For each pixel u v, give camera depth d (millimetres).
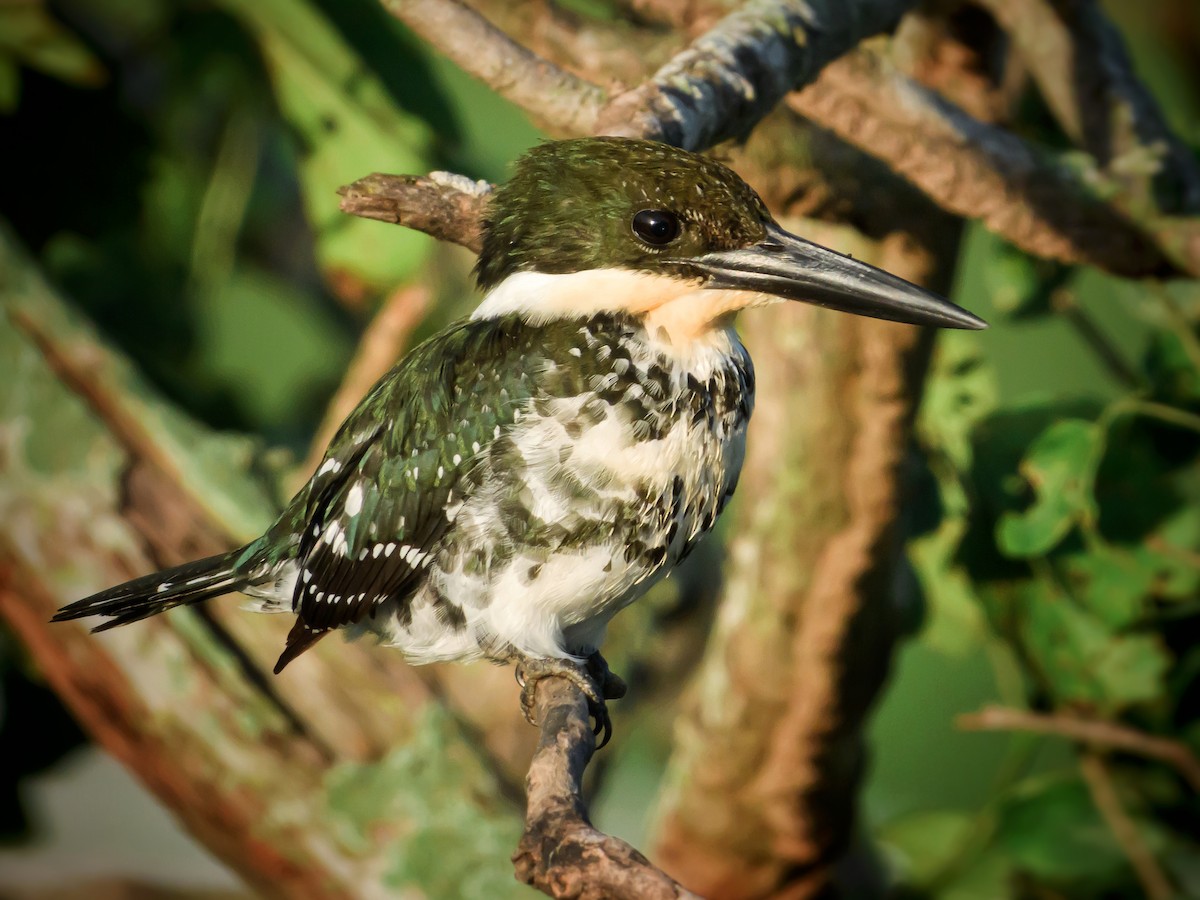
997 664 3936
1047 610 3898
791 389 3869
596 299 3766
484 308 3777
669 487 3764
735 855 3928
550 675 3766
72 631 3883
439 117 3934
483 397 3764
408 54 3932
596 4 3910
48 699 3965
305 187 3922
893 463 3871
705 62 3773
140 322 3988
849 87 3811
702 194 3762
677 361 3764
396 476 3773
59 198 3984
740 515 3898
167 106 3979
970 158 3826
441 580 3771
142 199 3986
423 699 3891
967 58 3896
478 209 3779
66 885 4008
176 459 3906
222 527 3902
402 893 3869
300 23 3910
